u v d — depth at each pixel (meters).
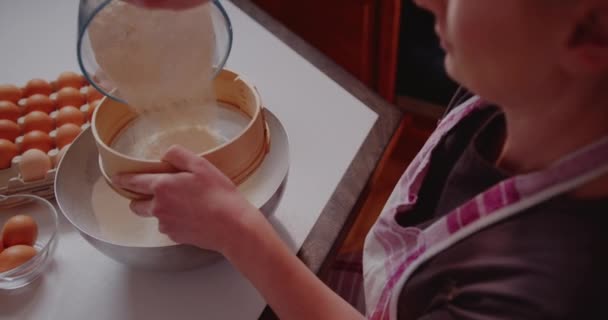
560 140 0.40
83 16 0.46
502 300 0.40
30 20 0.94
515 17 0.32
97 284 0.60
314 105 0.79
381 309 0.57
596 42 0.31
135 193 0.55
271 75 0.83
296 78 0.83
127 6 0.48
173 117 0.59
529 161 0.44
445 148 0.56
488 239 0.42
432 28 1.44
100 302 0.58
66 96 0.76
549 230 0.39
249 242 0.52
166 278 0.60
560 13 0.31
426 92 1.59
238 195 0.54
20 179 0.67
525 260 0.39
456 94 0.60
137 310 0.57
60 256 0.62
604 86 0.35
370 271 0.61
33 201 0.67
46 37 0.91
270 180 0.63
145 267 0.58
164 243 0.58
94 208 0.62
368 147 0.73
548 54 0.33
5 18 0.95
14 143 0.73
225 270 0.60
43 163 0.67
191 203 0.52
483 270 0.42
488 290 0.41
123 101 0.56
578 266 0.36
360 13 1.35
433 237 0.48
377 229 0.60
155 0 0.44
